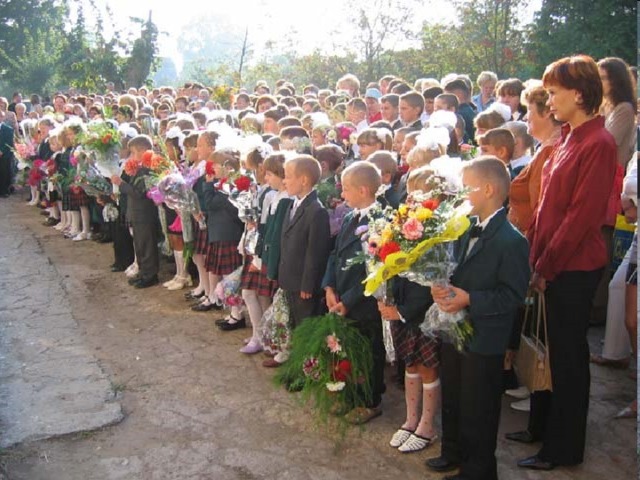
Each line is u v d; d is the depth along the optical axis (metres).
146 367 4.59
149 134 7.69
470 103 6.51
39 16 39.03
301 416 3.85
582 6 10.52
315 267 3.98
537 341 3.33
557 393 3.17
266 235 4.34
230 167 5.02
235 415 3.89
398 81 8.09
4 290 6.44
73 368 4.57
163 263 7.32
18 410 3.97
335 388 3.49
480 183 2.93
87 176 6.87
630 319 3.96
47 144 9.52
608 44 10.06
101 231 8.45
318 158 4.68
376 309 3.62
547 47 10.91
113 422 3.81
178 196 5.38
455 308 2.89
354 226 3.64
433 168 3.11
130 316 5.64
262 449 3.52
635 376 4.25
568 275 3.05
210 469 3.34
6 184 12.02
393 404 3.99
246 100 10.45
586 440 3.53
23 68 34.03
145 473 3.32
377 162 4.09
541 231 3.15
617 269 4.53
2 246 8.27
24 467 3.39
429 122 4.58
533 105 3.50
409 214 2.79
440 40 15.00
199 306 5.71
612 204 4.48
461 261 3.02
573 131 3.04
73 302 6.05
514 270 2.90
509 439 3.53
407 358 3.42
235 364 4.60
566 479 3.17
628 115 3.79
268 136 5.77
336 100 8.67
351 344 3.52
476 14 13.88
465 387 3.01
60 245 8.31
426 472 3.27
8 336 5.21
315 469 3.32
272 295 4.58
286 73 21.66
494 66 13.28
